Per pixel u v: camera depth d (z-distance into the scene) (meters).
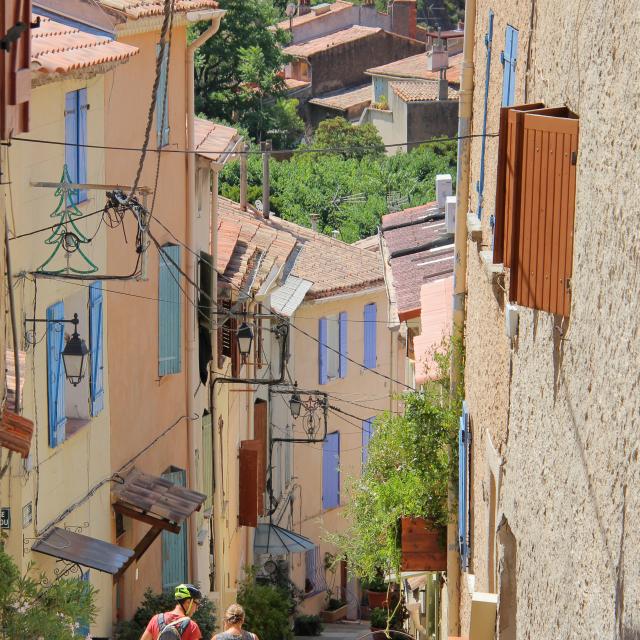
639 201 11.76
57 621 22.39
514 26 21.67
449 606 30.77
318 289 73.62
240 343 47.00
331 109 172.88
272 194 108.75
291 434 72.44
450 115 149.75
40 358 29.39
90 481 33.94
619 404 12.28
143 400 40.12
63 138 31.22
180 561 44.12
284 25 196.50
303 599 69.12
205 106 133.38
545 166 15.66
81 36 32.09
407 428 31.41
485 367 24.56
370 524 33.97
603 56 13.49
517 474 18.86
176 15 41.97
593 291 13.62
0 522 27.48
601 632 12.70
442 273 45.38
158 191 42.09
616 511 12.25
